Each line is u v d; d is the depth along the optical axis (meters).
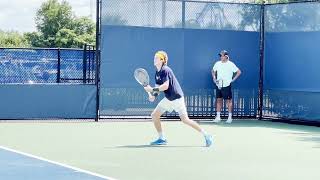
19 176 8.82
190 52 17.66
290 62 17.48
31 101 16.77
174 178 8.87
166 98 12.05
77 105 17.02
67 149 11.68
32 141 12.80
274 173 9.41
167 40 17.44
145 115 17.42
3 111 16.62
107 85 17.12
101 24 16.98
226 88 17.44
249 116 18.31
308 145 12.68
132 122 16.94
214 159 10.68
